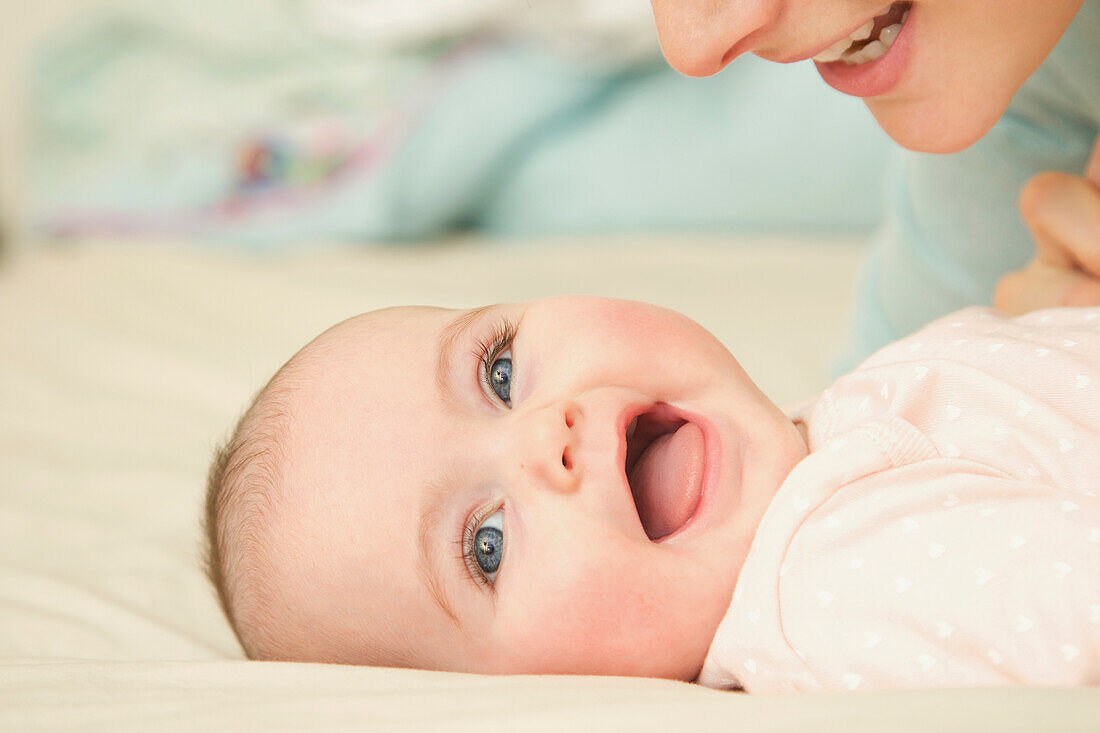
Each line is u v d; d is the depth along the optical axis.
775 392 1.53
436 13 2.50
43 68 2.92
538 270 2.14
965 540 0.74
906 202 1.34
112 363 1.85
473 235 2.46
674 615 0.85
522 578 0.87
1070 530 0.71
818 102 2.23
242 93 2.71
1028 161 1.17
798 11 0.73
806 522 0.82
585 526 0.86
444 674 0.76
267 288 2.12
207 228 2.45
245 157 2.55
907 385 0.87
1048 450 0.79
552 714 0.57
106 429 1.60
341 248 2.39
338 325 1.11
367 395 0.98
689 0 0.73
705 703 0.57
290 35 2.77
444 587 0.91
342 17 2.62
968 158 1.20
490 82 2.42
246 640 1.00
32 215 2.75
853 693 0.58
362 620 0.94
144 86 2.84
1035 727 0.50
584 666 0.87
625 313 0.98
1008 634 0.70
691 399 0.93
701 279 2.01
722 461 0.89
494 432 0.92
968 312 1.00
